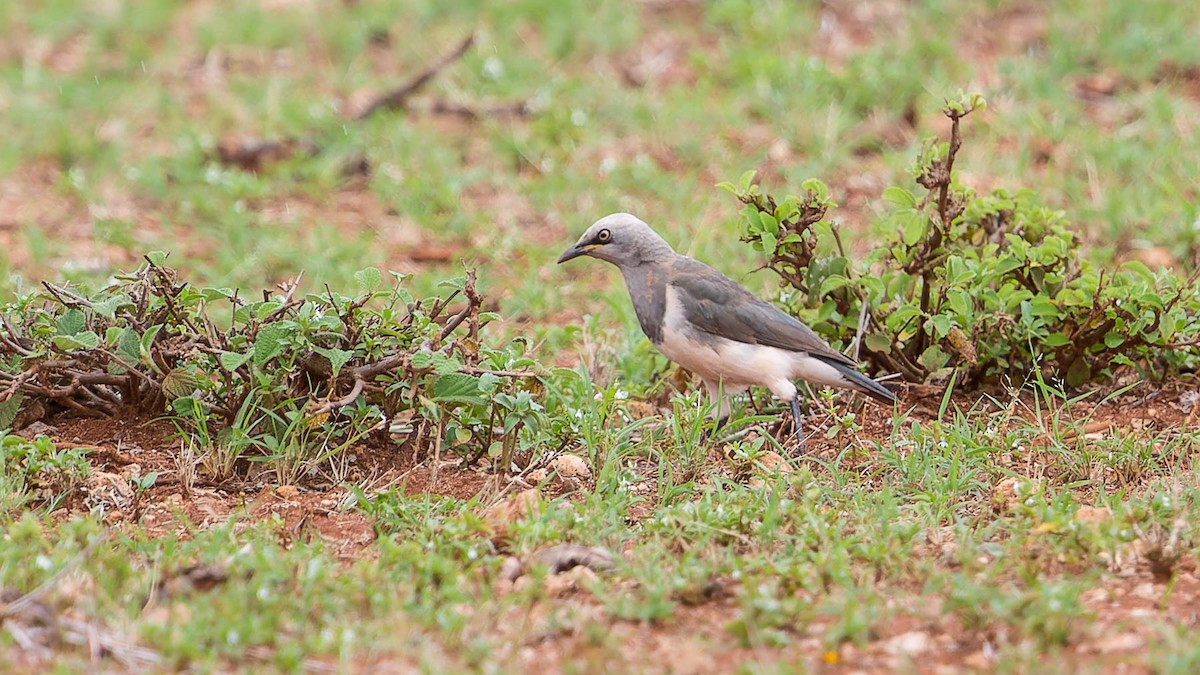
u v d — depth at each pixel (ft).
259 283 52.65
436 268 54.29
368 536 32.40
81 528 30.42
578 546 30.50
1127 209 54.13
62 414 37.86
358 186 62.49
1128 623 27.04
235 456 35.37
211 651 25.96
